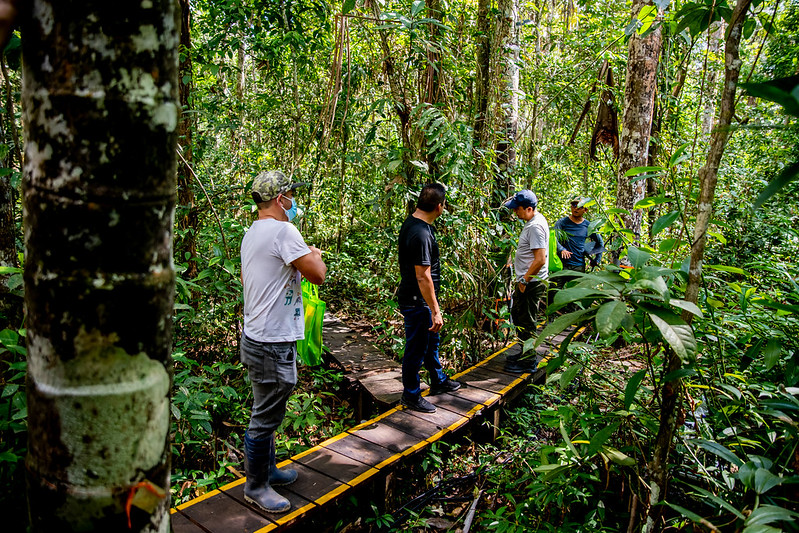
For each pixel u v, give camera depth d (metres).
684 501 2.42
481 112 5.41
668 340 1.30
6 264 2.20
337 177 7.19
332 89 4.02
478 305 4.75
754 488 1.43
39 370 0.64
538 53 7.86
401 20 3.72
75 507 0.65
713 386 2.10
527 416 4.06
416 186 4.59
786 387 1.86
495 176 4.98
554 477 2.33
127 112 0.59
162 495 0.70
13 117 1.91
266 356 2.36
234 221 4.27
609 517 2.70
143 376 0.66
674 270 1.53
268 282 2.34
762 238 6.26
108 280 0.61
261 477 2.49
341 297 7.03
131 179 0.61
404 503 3.26
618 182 5.48
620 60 6.54
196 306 4.07
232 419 3.79
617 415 2.15
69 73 0.58
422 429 3.41
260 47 5.61
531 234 4.13
